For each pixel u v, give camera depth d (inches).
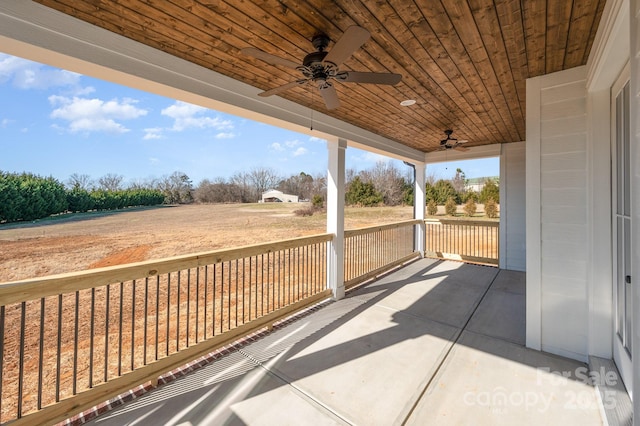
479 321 138.5
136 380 86.0
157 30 80.0
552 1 68.2
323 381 92.4
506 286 196.2
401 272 236.1
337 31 80.4
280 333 126.7
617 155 89.6
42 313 69.6
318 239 160.2
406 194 614.5
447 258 285.4
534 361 102.5
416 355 107.5
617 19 60.0
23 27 66.6
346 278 196.7
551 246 107.1
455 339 120.1
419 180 293.6
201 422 75.1
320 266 180.2
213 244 308.3
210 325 145.8
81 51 75.2
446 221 282.7
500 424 73.8
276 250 136.0
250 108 118.9
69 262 223.6
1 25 64.0
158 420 75.7
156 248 278.4
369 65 100.7
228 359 105.7
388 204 606.9
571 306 103.5
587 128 98.6
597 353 96.8
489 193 536.4
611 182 93.6
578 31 80.7
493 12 72.5
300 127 146.6
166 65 92.7
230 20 75.3
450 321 138.8
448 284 201.6
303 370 98.4
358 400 83.4
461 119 169.3
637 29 40.1
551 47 89.1
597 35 79.2
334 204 172.9
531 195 110.7
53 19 70.7
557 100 105.2
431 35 82.6
